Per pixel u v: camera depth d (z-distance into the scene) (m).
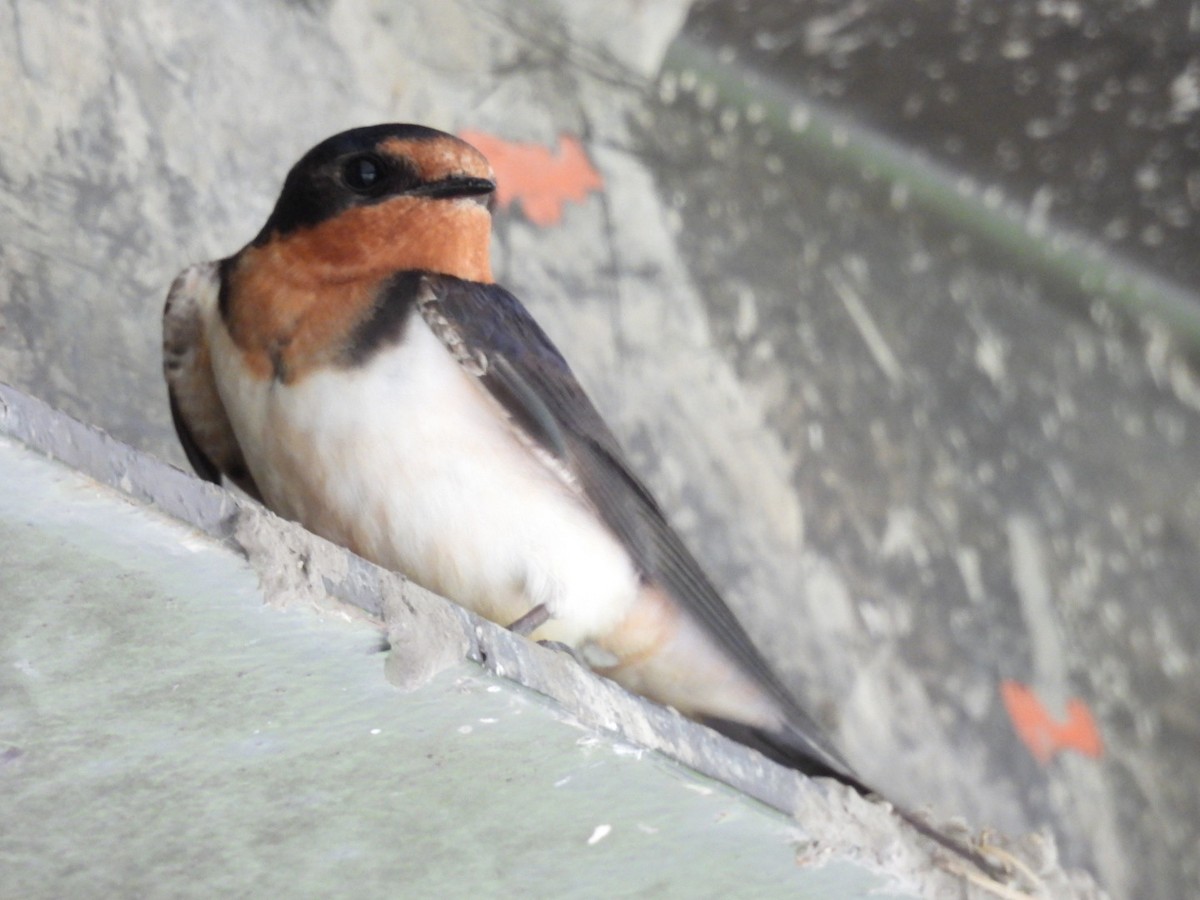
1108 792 7.17
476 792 3.55
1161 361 8.91
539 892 3.95
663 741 3.47
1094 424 8.38
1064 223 8.48
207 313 4.26
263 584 3.02
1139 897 6.97
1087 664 7.48
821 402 7.11
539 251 6.41
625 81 7.15
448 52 6.52
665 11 7.16
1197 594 8.25
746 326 7.00
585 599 4.14
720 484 6.46
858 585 6.73
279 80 5.88
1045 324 8.51
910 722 6.53
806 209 7.68
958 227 8.28
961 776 6.57
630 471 4.39
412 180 4.23
